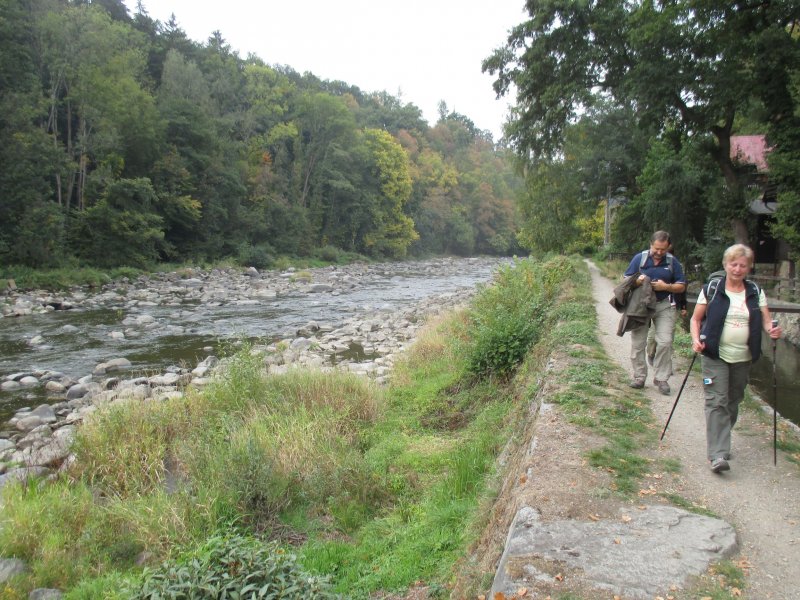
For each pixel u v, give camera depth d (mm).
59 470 7207
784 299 17922
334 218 67875
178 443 7508
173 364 14594
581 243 46812
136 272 37031
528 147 25547
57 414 10586
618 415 5684
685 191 23906
